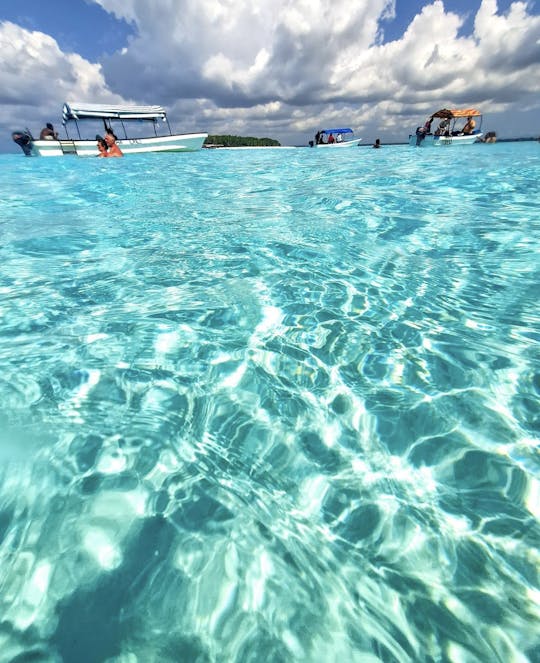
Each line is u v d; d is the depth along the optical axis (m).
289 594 0.85
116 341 1.84
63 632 0.78
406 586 0.86
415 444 1.25
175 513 1.03
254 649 0.76
